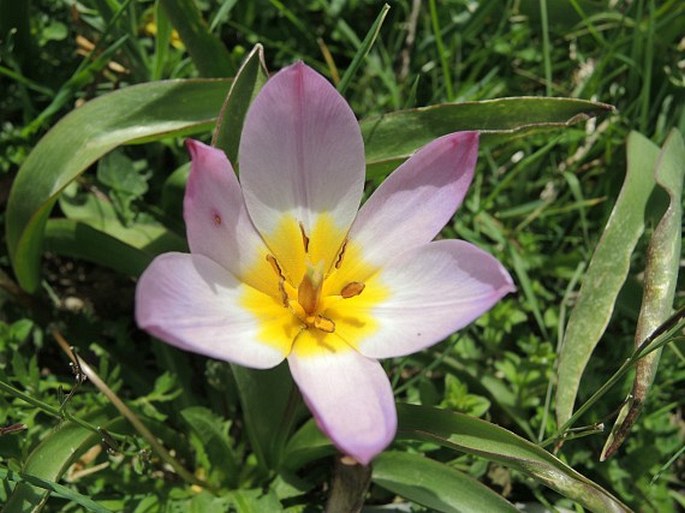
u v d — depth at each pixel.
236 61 0.25
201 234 0.14
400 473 0.18
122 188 0.21
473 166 0.15
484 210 0.24
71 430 0.17
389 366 0.21
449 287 0.14
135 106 0.18
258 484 0.20
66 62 0.24
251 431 0.19
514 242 0.24
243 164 0.15
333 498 0.16
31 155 0.18
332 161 0.15
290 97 0.15
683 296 0.23
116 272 0.24
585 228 0.24
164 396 0.19
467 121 0.18
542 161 0.25
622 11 0.26
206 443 0.19
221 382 0.21
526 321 0.23
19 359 0.18
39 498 0.16
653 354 0.17
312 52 0.27
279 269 0.15
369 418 0.13
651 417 0.21
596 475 0.21
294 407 0.18
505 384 0.22
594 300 0.19
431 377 0.22
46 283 0.22
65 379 0.21
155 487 0.19
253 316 0.15
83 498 0.16
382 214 0.16
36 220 0.18
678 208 0.18
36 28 0.23
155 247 0.21
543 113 0.18
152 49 0.25
